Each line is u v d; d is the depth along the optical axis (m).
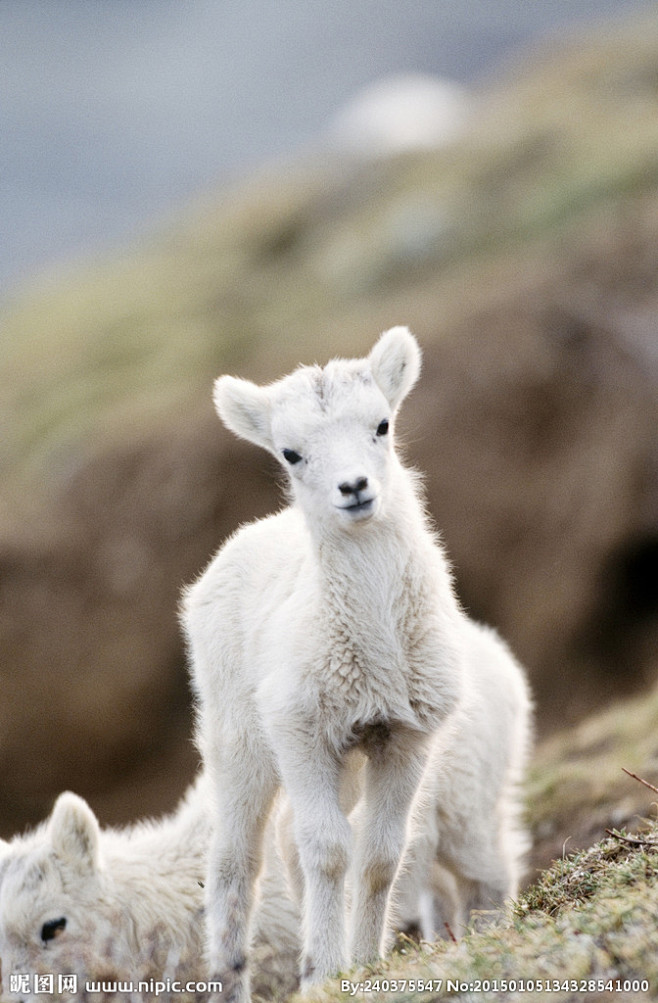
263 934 29.84
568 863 25.70
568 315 99.81
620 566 84.31
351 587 24.23
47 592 96.94
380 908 24.38
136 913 29.06
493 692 32.38
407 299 128.62
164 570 96.56
